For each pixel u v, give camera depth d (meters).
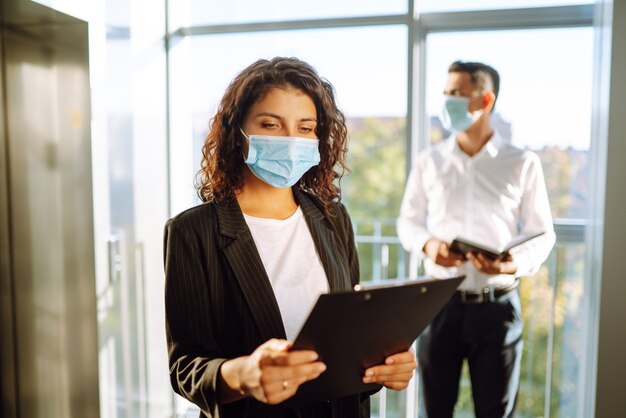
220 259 1.06
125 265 2.67
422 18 2.74
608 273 2.38
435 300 1.00
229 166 1.13
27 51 2.19
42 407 2.37
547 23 2.62
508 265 2.12
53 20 2.22
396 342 1.02
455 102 2.37
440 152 2.53
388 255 3.46
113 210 2.59
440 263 2.27
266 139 1.09
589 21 2.56
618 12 2.29
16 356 2.33
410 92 2.72
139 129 2.80
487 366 2.28
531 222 2.37
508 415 2.31
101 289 2.49
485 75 2.35
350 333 0.91
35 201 2.28
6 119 2.19
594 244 2.54
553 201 2.69
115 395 2.60
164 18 3.01
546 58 2.63
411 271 2.75
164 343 3.11
